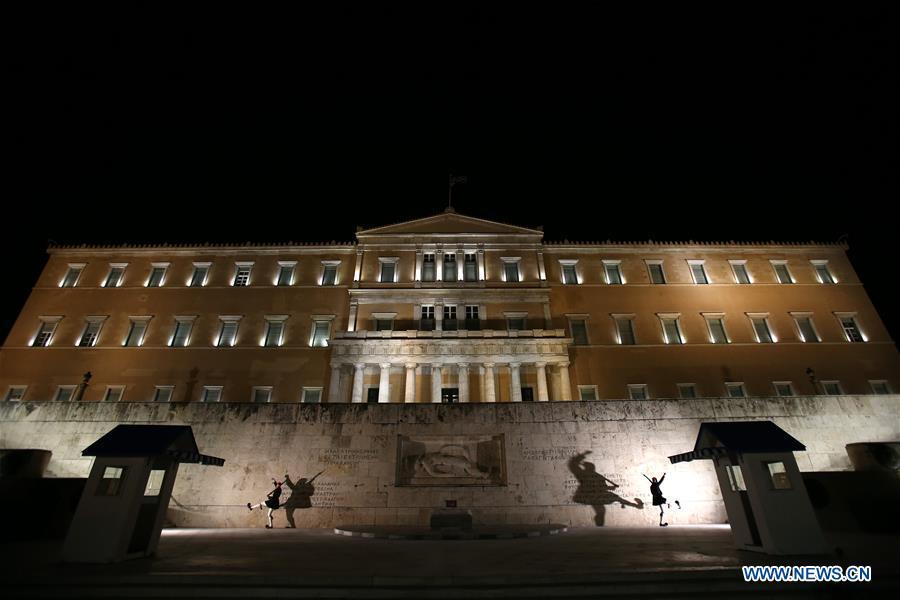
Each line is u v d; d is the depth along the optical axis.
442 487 25.64
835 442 28.34
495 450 26.45
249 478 25.92
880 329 49.56
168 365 46.50
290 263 52.28
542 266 51.19
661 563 13.16
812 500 22.27
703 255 53.34
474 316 48.91
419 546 17.45
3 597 11.45
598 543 17.70
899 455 26.11
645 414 27.56
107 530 14.38
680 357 47.44
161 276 51.88
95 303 49.75
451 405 27.42
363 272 50.78
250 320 49.06
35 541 19.25
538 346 44.84
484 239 52.44
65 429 28.09
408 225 53.28
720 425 16.75
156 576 12.10
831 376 47.00
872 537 18.70
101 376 45.94
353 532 21.22
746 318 49.75
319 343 48.38
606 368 46.78
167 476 16.53
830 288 51.81
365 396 44.53
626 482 26.03
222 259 52.47
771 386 46.31
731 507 16.23
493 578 11.64
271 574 12.09
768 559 13.71
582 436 26.89
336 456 26.30
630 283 51.56
